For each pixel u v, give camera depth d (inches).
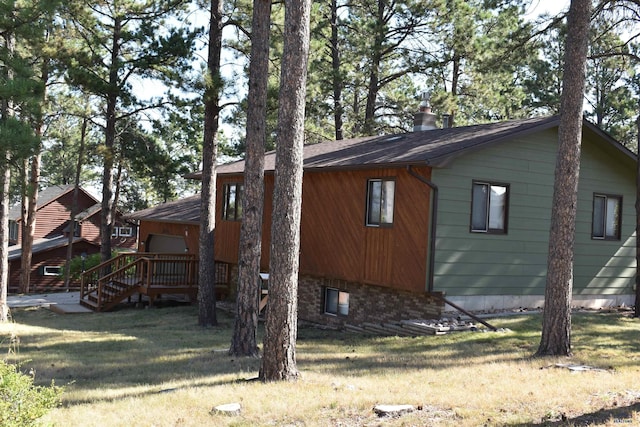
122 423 305.7
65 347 584.4
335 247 718.5
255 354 522.6
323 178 742.5
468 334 561.0
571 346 503.2
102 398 362.9
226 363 479.2
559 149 472.1
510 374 401.7
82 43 1023.6
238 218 896.9
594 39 709.3
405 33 1210.0
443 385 371.9
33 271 1638.8
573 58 468.8
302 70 408.5
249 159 527.8
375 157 661.9
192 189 2223.2
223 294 944.3
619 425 281.6
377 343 564.4
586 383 369.1
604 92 1414.9
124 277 951.6
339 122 1312.7
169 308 893.2
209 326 735.1
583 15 467.8
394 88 1501.0
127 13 1016.9
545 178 681.0
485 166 634.2
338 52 1278.3
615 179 756.0
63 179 2255.2
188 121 1024.9
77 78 914.7
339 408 324.5
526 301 668.7
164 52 897.5
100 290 893.2
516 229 659.4
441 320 600.4
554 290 470.6
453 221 611.8
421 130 869.8
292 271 401.1
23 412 226.5
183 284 925.8
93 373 451.2
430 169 599.8
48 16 680.4
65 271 1477.6
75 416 318.0
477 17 1138.7
